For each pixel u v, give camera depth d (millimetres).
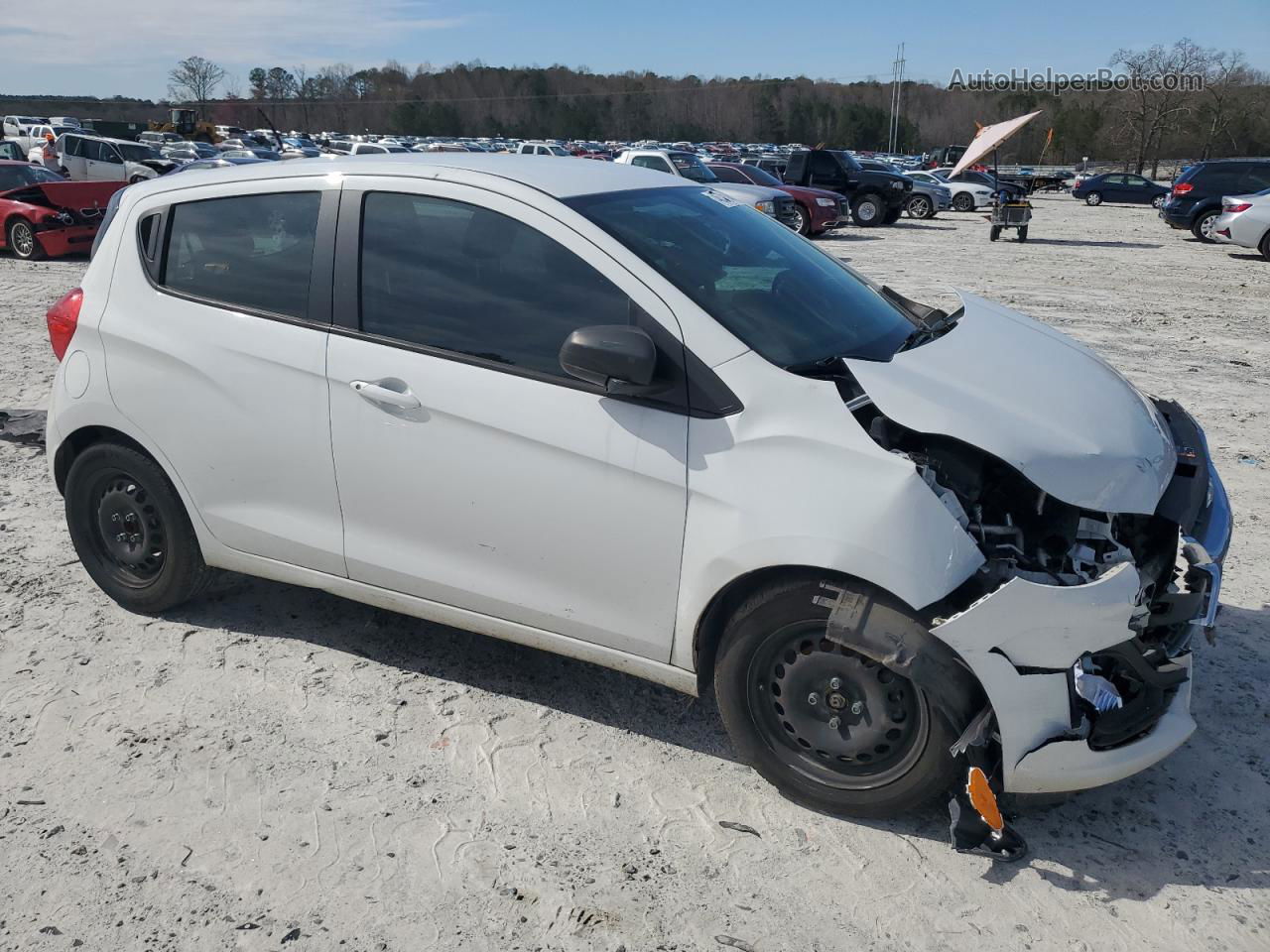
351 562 3566
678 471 2930
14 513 5305
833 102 135875
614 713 3568
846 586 2777
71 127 51719
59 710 3518
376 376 3334
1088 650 2656
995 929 2600
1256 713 3564
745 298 3176
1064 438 2795
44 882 2742
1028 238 23062
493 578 3322
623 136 130000
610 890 2732
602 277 3078
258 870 2793
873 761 2916
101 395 3879
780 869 2809
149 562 4074
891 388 2816
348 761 3268
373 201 3424
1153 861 2852
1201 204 22141
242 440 3641
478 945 2547
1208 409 7621
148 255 3828
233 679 3732
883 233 24359
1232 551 4977
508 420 3133
